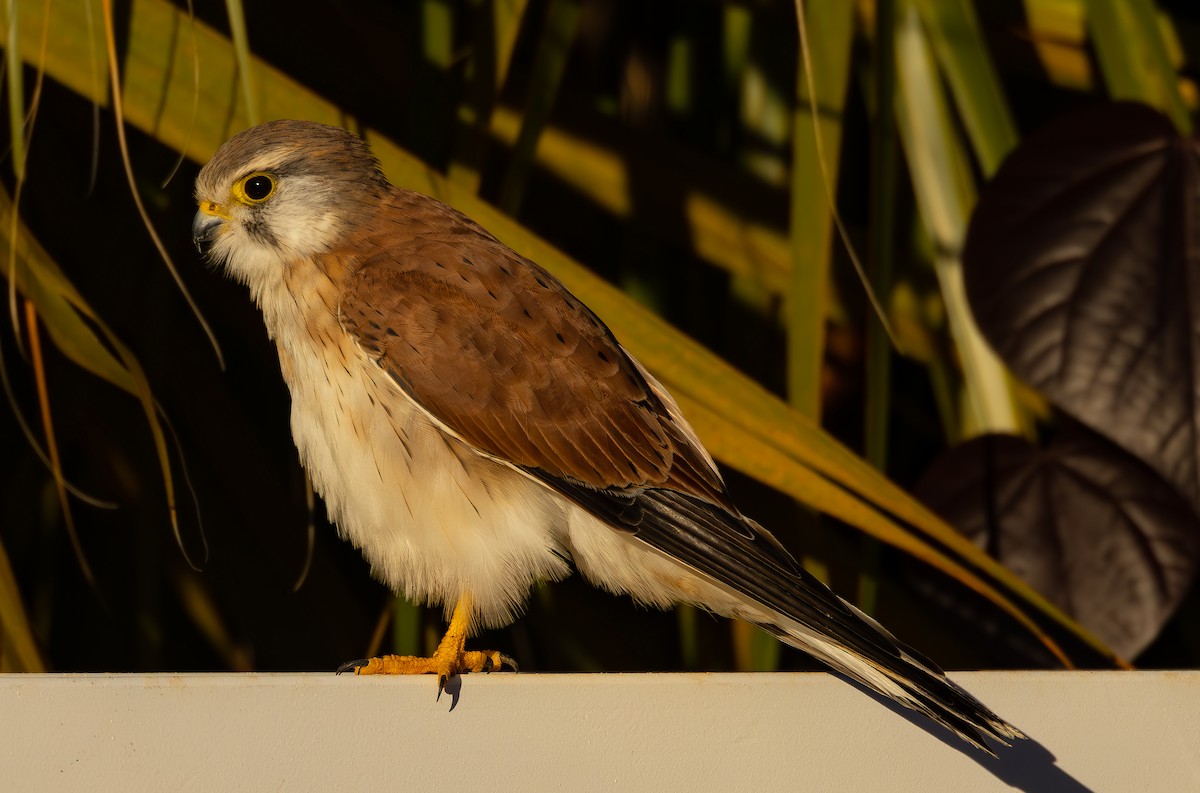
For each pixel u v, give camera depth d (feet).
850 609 16.02
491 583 16.20
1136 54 16.58
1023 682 15.92
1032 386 16.49
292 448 16.84
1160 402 16.47
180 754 15.81
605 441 16.21
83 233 16.71
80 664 16.87
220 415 16.79
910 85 16.62
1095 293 16.48
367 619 16.87
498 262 16.26
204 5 16.48
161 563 16.80
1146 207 16.49
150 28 16.26
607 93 17.07
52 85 16.67
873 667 15.93
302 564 16.79
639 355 16.25
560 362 16.21
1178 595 16.55
